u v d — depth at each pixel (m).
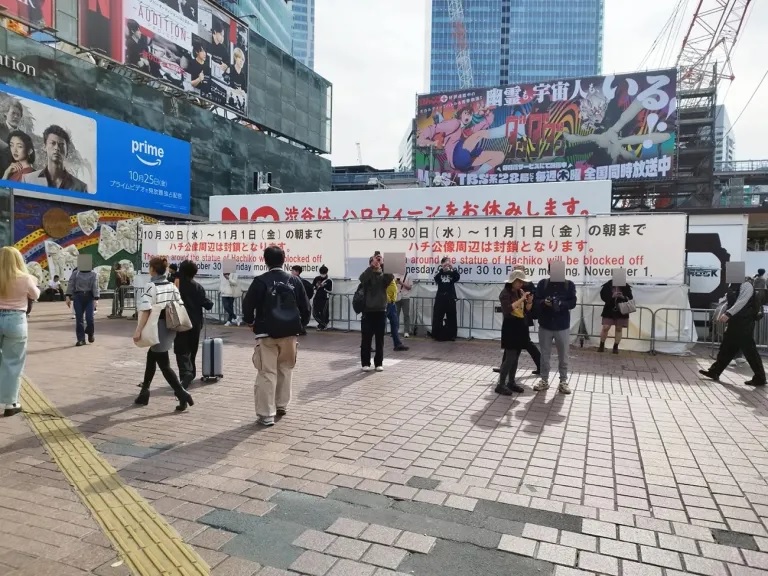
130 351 9.90
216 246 14.76
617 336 10.27
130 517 3.41
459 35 134.38
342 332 12.88
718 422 5.70
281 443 4.86
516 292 6.89
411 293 12.39
